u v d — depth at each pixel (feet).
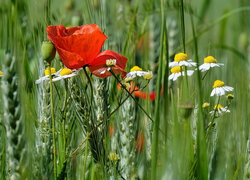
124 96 4.19
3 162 4.00
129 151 4.12
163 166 3.75
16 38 3.79
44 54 3.92
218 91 4.17
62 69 4.09
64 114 4.07
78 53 3.99
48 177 4.06
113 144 4.17
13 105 3.76
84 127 4.09
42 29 4.32
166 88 3.83
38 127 4.13
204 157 3.91
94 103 4.14
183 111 3.84
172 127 3.91
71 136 4.14
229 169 4.15
